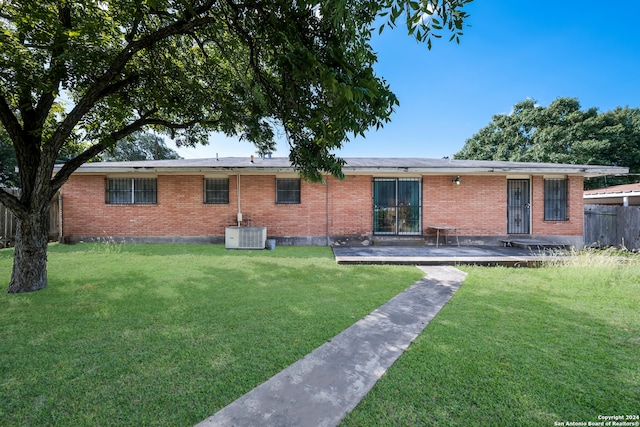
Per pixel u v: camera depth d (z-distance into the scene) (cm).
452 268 602
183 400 187
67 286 451
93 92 436
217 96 557
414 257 676
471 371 222
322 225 938
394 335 287
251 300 391
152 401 186
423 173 920
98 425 166
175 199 932
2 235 851
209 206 936
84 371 220
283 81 339
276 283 480
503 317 335
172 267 594
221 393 194
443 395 193
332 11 247
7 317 325
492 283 487
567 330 299
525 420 172
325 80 256
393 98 298
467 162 1052
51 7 410
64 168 471
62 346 259
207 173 929
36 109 456
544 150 1934
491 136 2341
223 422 166
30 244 430
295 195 948
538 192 937
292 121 394
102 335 282
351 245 930
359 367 227
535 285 475
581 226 933
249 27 353
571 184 937
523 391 198
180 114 591
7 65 382
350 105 271
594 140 1812
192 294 415
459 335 286
